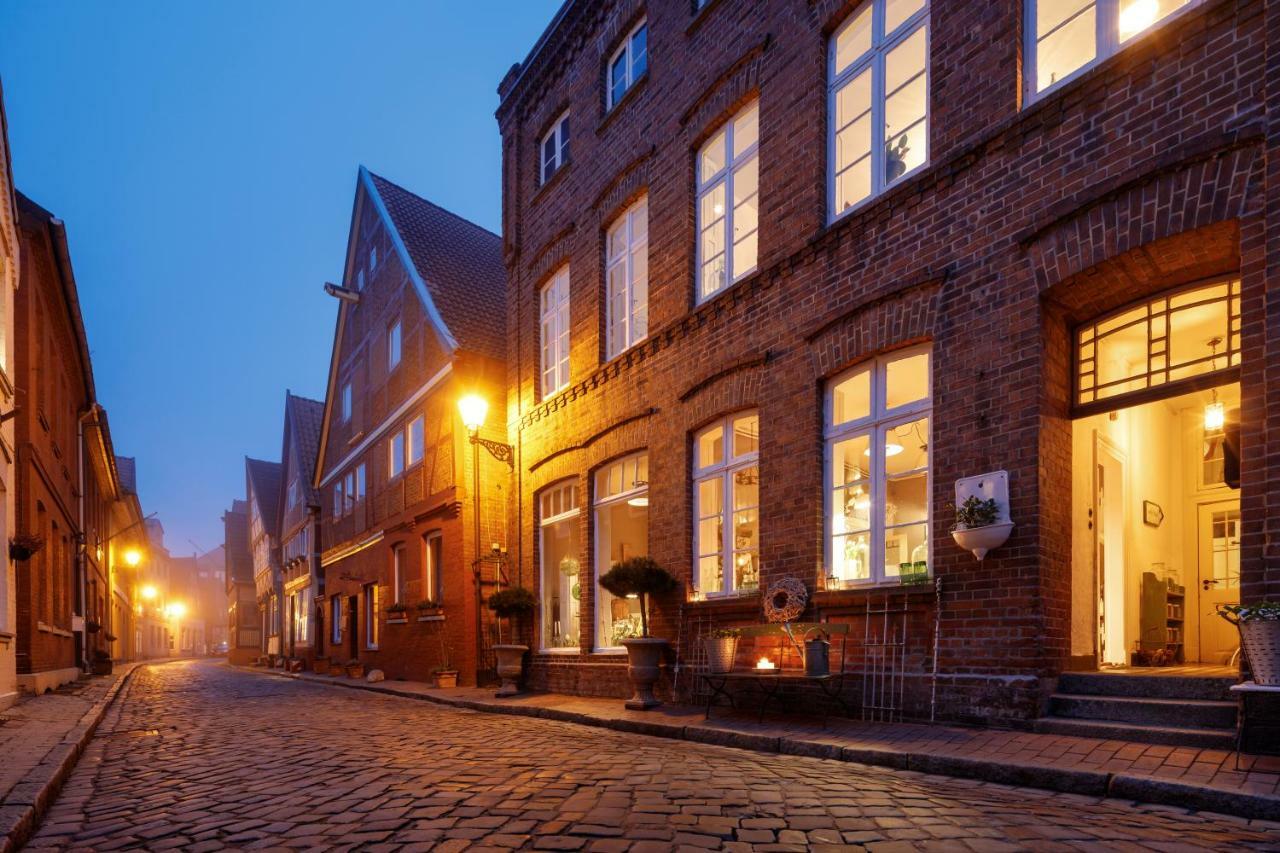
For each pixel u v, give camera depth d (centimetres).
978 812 429
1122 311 666
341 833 425
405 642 1864
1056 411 669
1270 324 513
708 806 444
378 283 2281
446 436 1712
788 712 831
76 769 685
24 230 1377
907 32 809
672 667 1021
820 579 832
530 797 484
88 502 2456
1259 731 500
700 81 1074
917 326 750
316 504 2953
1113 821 411
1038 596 635
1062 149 646
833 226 841
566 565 1346
